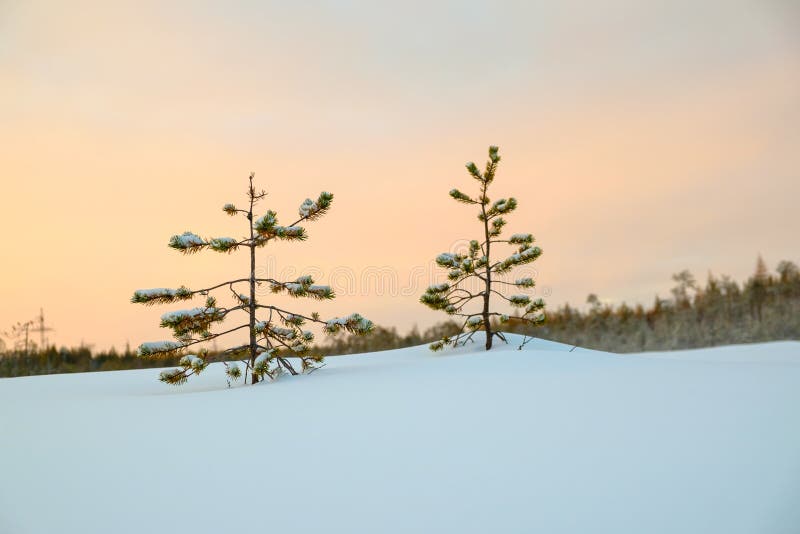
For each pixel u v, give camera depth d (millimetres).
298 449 4660
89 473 4211
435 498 3385
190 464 4355
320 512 3234
